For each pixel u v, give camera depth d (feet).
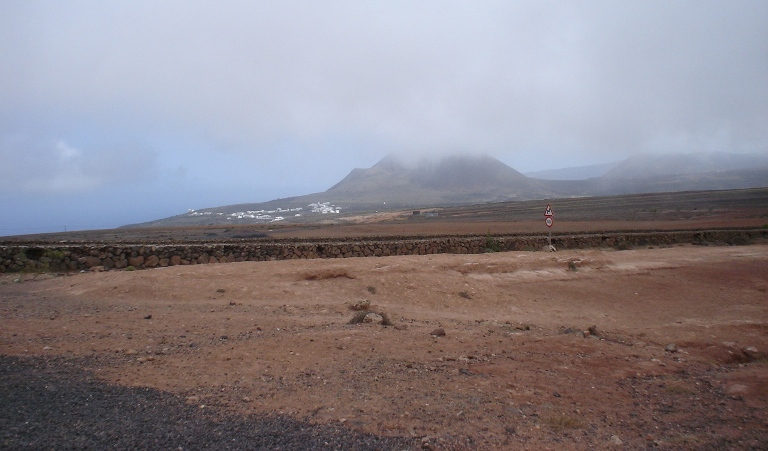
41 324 34.99
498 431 19.25
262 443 17.19
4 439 16.10
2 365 24.39
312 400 21.97
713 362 31.73
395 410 21.04
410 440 18.06
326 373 25.95
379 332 35.37
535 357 30.40
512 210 322.75
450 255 74.33
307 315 41.96
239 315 40.63
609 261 72.18
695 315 52.34
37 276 62.90
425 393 23.35
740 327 43.37
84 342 30.37
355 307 45.47
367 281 54.13
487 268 63.46
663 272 69.15
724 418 21.43
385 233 164.04
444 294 52.44
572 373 27.45
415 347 31.81
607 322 48.29
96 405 19.92
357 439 17.94
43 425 17.49
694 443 18.76
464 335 36.06
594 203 336.70
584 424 20.49
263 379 24.67
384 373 26.30
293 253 83.82
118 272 59.62
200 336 33.24
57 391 21.15
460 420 20.18
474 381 25.36
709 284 65.31
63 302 44.62
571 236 111.65
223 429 18.26
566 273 64.85
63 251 71.00
